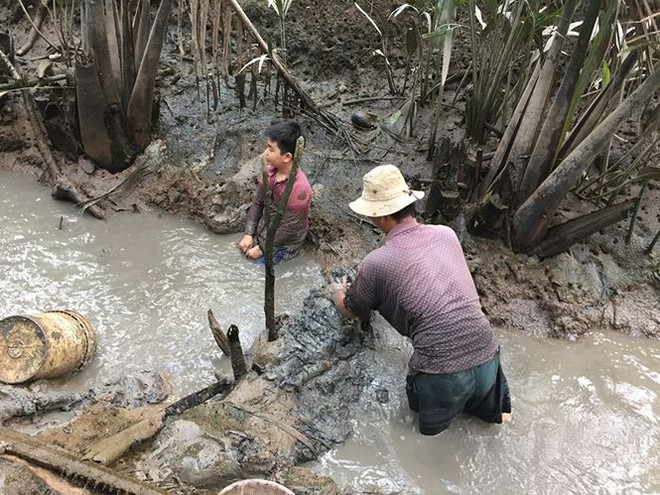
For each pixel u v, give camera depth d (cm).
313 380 279
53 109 390
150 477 231
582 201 373
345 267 345
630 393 296
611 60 346
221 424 250
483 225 350
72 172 402
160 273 347
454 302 245
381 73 460
